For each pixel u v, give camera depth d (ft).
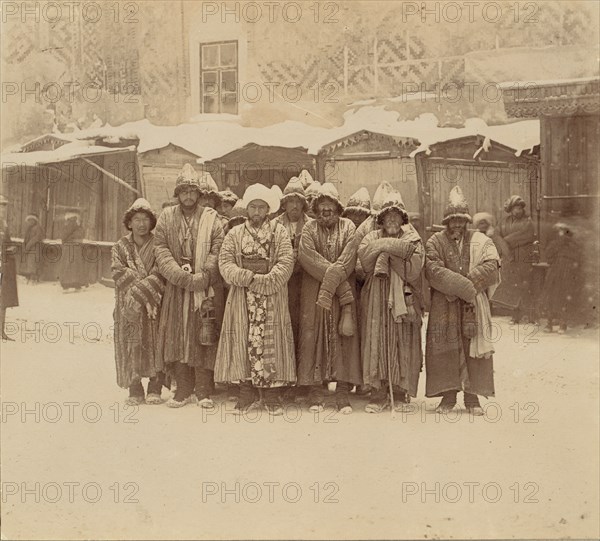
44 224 24.45
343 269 19.75
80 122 24.98
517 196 23.27
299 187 20.43
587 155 23.11
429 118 23.71
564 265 22.74
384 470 18.37
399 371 20.03
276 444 19.11
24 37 25.58
